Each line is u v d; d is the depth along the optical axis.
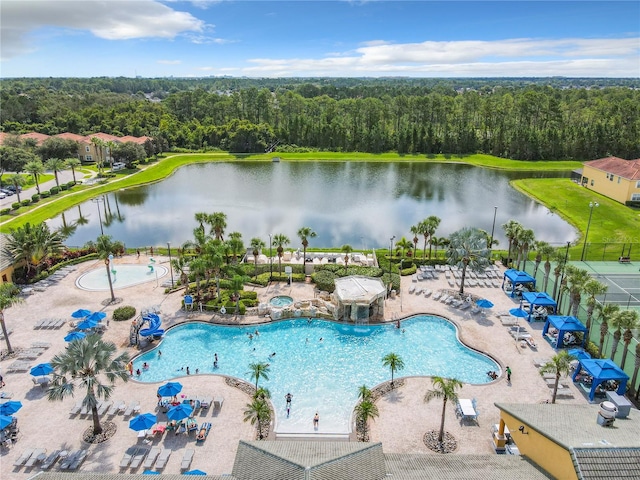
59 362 35.31
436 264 75.75
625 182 111.06
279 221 103.62
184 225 101.25
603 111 198.75
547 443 27.17
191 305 59.91
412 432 38.69
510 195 128.88
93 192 125.56
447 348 52.75
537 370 47.41
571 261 77.56
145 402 42.41
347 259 72.62
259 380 46.66
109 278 61.66
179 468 34.44
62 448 36.44
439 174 158.38
